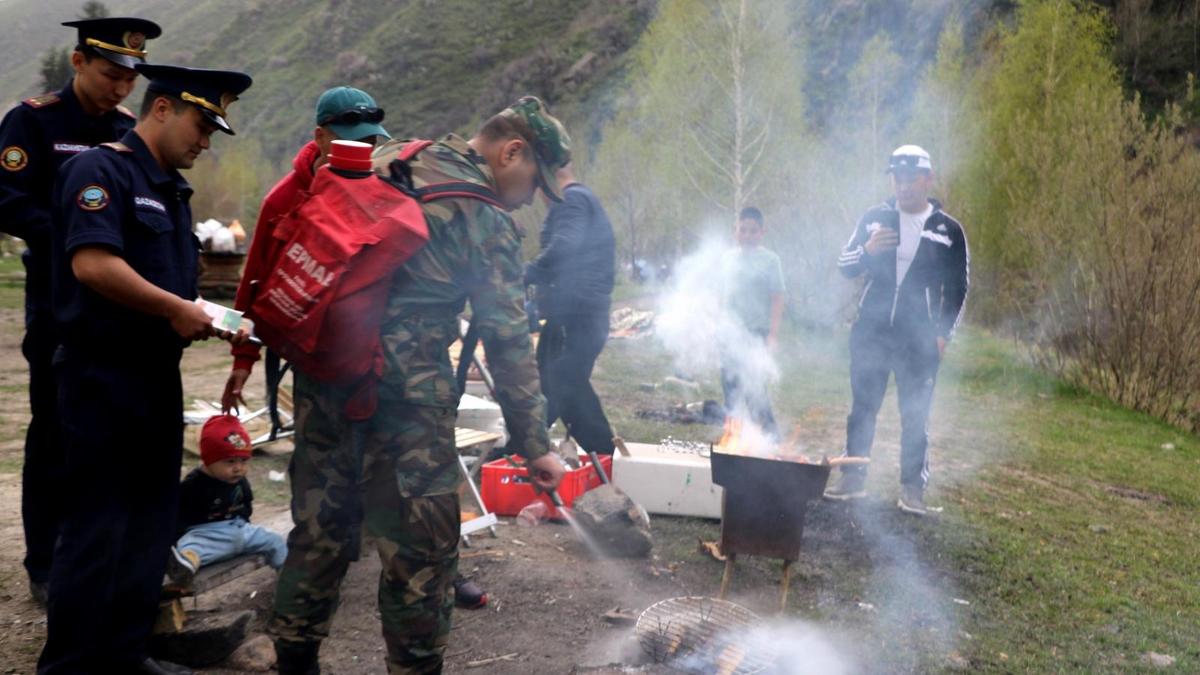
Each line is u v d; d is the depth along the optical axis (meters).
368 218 2.73
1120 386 12.68
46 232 3.51
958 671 3.98
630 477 5.82
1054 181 15.38
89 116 3.65
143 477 3.20
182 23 130.75
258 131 86.06
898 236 6.13
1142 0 51.06
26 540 3.90
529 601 4.36
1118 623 4.72
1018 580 5.23
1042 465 8.54
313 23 101.31
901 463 6.35
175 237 3.25
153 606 3.26
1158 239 12.48
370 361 2.74
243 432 3.79
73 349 3.05
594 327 5.52
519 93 80.75
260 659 3.59
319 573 2.97
